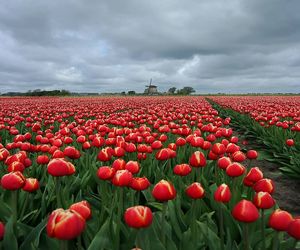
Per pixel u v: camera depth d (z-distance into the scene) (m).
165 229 3.74
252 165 10.36
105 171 3.95
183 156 7.21
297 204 7.11
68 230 2.33
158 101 38.16
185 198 5.08
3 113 16.36
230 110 25.22
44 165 5.86
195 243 3.50
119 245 3.44
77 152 5.41
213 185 5.29
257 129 14.16
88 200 4.86
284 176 9.12
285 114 14.08
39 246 3.44
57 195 4.14
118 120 11.39
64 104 30.50
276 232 3.02
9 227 3.27
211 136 7.40
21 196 4.60
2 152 5.20
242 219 2.84
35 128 9.81
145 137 7.47
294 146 10.30
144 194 5.28
